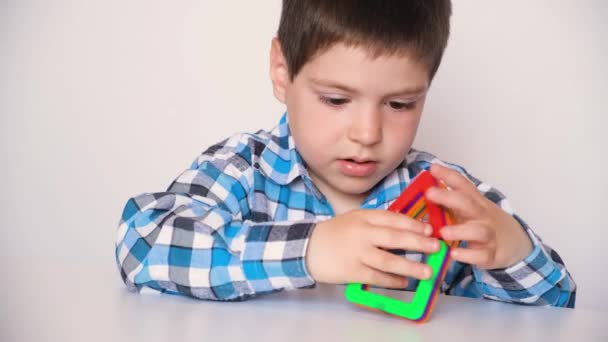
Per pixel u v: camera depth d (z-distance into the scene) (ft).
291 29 3.30
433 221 2.50
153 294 2.72
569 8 5.67
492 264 2.72
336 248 2.49
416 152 4.02
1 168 6.24
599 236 5.86
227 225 2.80
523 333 2.23
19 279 2.73
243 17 5.87
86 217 6.19
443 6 3.34
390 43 2.95
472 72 5.68
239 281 2.61
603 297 5.88
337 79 3.00
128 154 6.07
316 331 2.11
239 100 5.90
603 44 5.71
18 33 6.10
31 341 1.88
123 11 5.99
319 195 3.67
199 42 5.92
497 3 5.66
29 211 6.26
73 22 6.06
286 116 3.85
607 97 5.76
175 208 2.98
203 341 1.93
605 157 5.81
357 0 3.00
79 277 2.88
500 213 2.92
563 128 5.77
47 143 6.19
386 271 2.40
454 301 2.76
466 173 3.93
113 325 2.08
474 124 5.72
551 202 5.82
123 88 6.05
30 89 6.16
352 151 3.11
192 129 5.96
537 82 5.73
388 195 3.72
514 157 5.77
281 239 2.60
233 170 3.58
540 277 3.04
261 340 1.97
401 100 3.07
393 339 2.06
